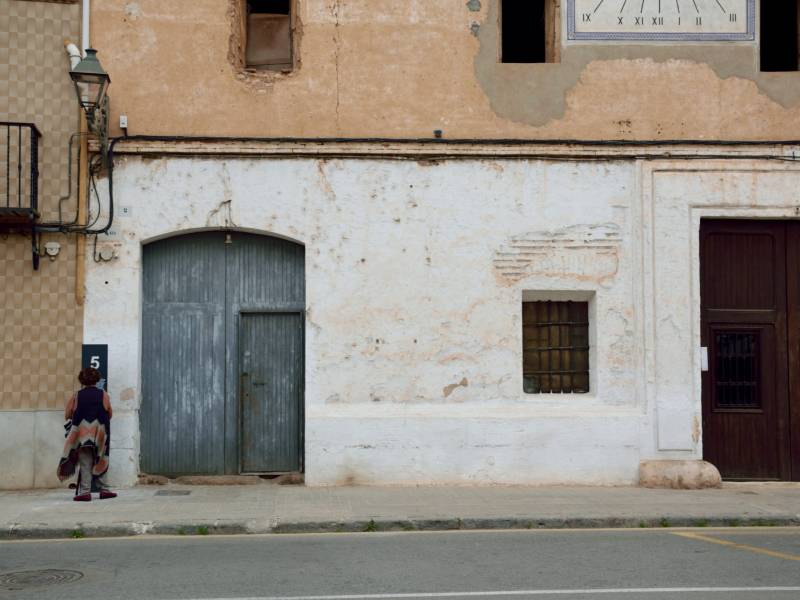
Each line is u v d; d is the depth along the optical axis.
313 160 13.21
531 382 13.51
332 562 8.34
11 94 12.79
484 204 13.31
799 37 14.18
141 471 13.13
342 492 12.34
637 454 13.13
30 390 12.65
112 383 12.79
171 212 13.00
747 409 13.55
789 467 13.52
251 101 13.19
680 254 13.38
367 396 13.07
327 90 13.27
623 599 6.84
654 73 13.54
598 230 13.38
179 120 13.08
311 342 13.08
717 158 13.45
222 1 13.23
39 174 12.76
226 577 7.70
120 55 13.06
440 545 9.28
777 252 13.70
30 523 10.07
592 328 13.48
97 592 7.15
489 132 13.38
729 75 13.59
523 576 7.70
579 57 13.50
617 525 10.58
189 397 13.27
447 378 13.14
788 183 13.51
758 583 7.42
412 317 13.16
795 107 13.61
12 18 12.84
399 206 13.24
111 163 12.86
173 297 13.30
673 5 13.59
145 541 9.64
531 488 12.77
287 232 13.12
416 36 13.40
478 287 13.24
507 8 14.41
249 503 11.43
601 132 13.46
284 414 13.37
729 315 13.62
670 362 13.27
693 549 9.01
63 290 12.77
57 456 12.64
